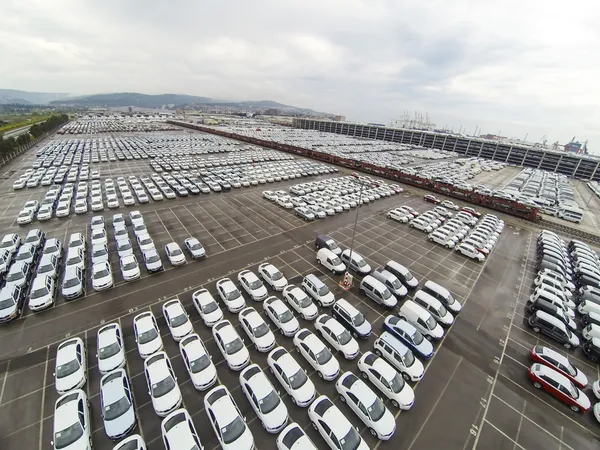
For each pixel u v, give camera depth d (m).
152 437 15.57
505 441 16.52
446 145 154.62
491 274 34.00
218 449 15.19
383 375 18.47
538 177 99.12
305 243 38.06
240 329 23.17
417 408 18.06
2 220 40.25
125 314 24.28
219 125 196.62
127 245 32.78
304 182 67.88
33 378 18.56
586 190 90.50
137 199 50.50
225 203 51.19
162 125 185.50
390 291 28.19
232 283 26.55
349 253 32.91
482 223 47.78
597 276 33.09
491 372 21.00
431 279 32.22
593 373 21.70
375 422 16.03
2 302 23.05
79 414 15.05
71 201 48.00
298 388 17.70
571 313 26.78
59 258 30.88
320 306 26.42
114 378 17.03
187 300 26.22
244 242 37.38
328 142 141.38
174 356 20.56
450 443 16.20
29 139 98.00
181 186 55.56
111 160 79.19
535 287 31.86
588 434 17.33
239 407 17.28
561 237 47.62
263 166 78.19
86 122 189.38
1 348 20.55
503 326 25.75
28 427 15.87
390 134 177.12
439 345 23.20
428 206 57.25
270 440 15.64
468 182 82.31
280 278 28.44
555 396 19.19
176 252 31.94
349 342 21.55
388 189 64.38
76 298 25.70
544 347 22.12
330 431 15.00
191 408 17.16
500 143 136.38
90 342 21.44
